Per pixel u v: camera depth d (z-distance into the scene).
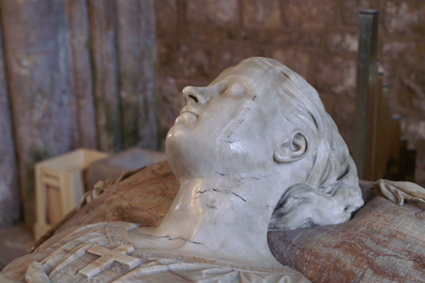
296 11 3.43
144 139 3.94
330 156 1.30
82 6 3.22
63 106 3.28
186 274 0.95
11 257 2.93
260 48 3.68
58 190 2.88
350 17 3.22
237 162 1.14
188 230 1.12
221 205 1.13
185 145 1.14
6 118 2.97
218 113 1.15
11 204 3.12
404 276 1.04
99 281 0.90
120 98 3.63
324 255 1.12
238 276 0.99
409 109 3.18
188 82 4.07
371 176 2.29
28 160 3.05
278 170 1.20
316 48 3.43
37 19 2.89
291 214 1.21
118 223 1.20
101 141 3.57
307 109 1.22
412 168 2.90
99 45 3.35
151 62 4.00
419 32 3.01
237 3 3.67
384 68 3.22
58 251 1.00
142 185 1.57
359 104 2.17
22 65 2.88
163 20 4.00
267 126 1.17
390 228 1.19
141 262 0.97
